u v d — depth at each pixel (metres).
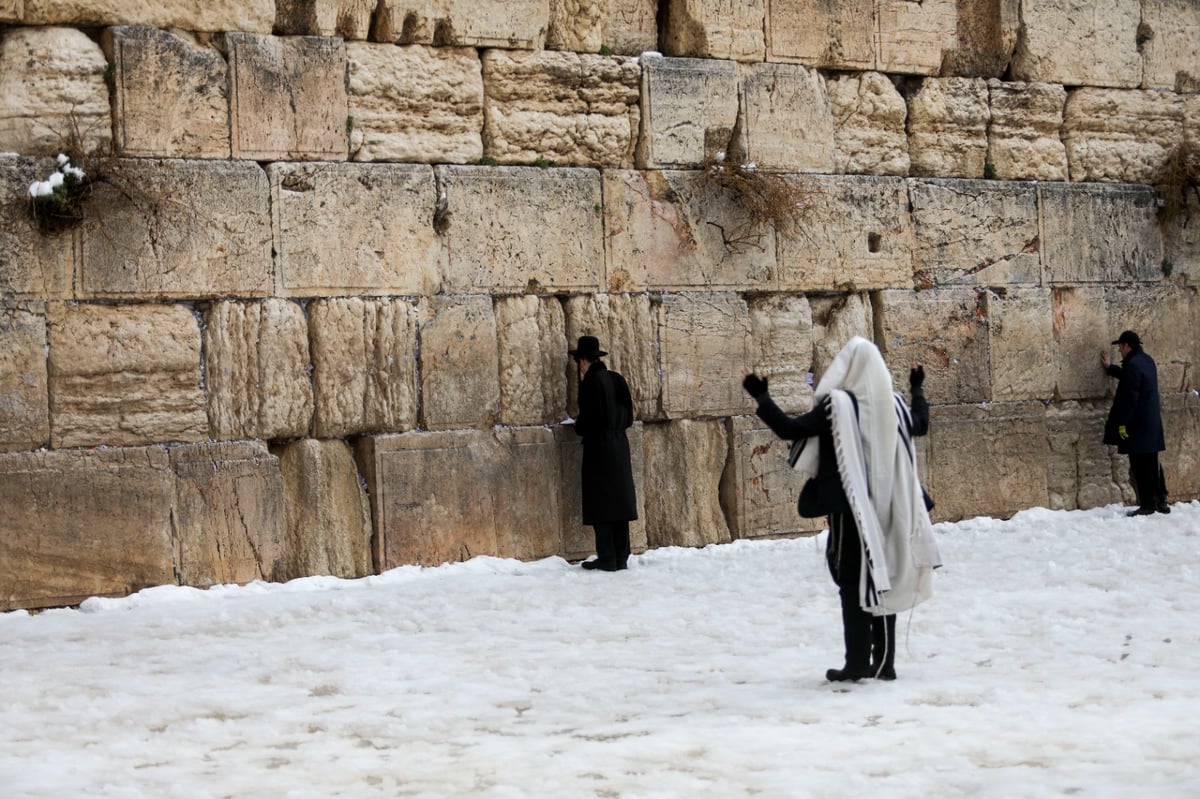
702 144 14.60
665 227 14.38
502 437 13.49
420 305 13.23
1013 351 16.30
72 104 11.95
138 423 12.06
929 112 15.93
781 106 15.00
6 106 11.84
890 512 7.77
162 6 12.34
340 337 12.87
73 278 11.90
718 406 14.60
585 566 13.09
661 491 14.38
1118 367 16.55
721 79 14.68
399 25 13.27
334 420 12.84
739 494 14.67
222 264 12.44
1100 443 16.97
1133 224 17.17
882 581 7.59
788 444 14.94
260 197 12.59
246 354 12.50
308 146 12.84
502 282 13.61
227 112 12.53
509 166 13.71
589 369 13.20
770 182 14.67
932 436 15.73
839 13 15.37
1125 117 17.19
